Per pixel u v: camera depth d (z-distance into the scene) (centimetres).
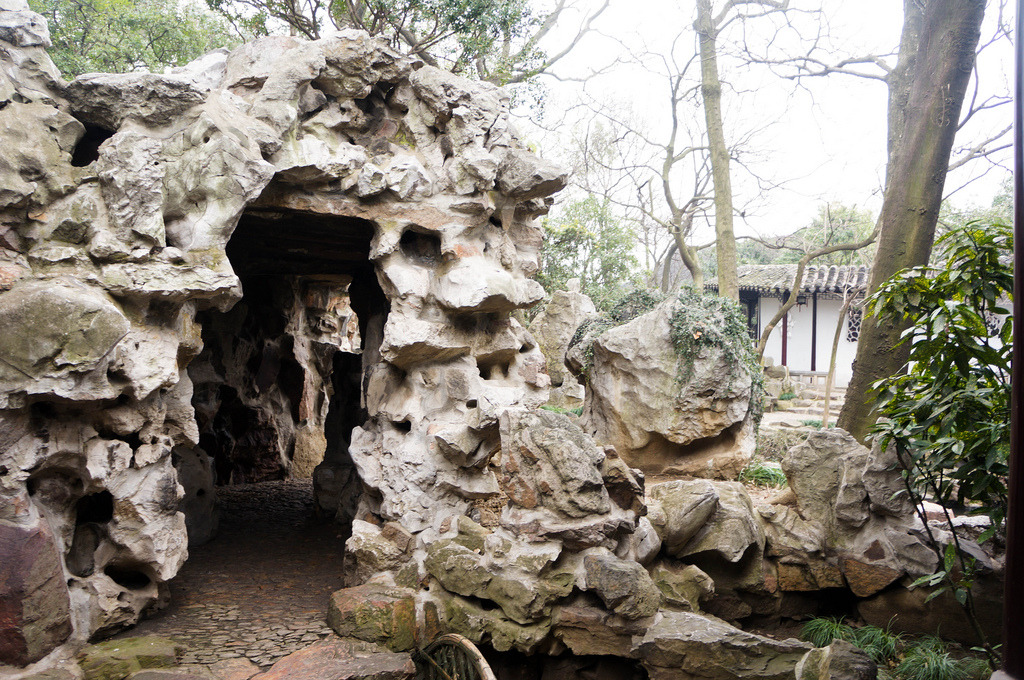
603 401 852
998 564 577
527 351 665
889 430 512
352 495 753
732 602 624
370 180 543
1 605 400
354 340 1280
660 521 591
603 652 488
